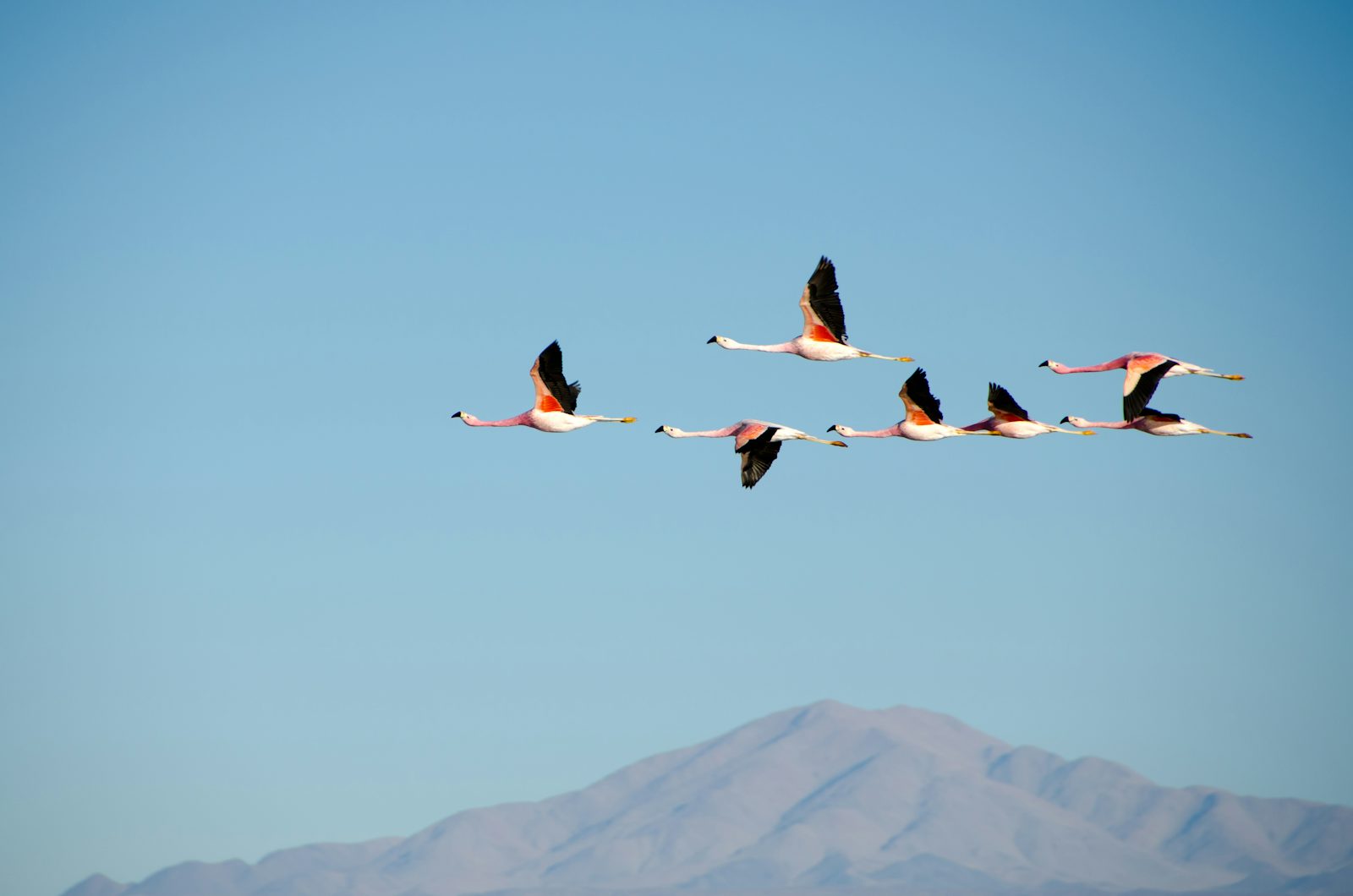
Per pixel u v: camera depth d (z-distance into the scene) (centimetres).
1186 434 5116
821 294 5062
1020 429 5066
